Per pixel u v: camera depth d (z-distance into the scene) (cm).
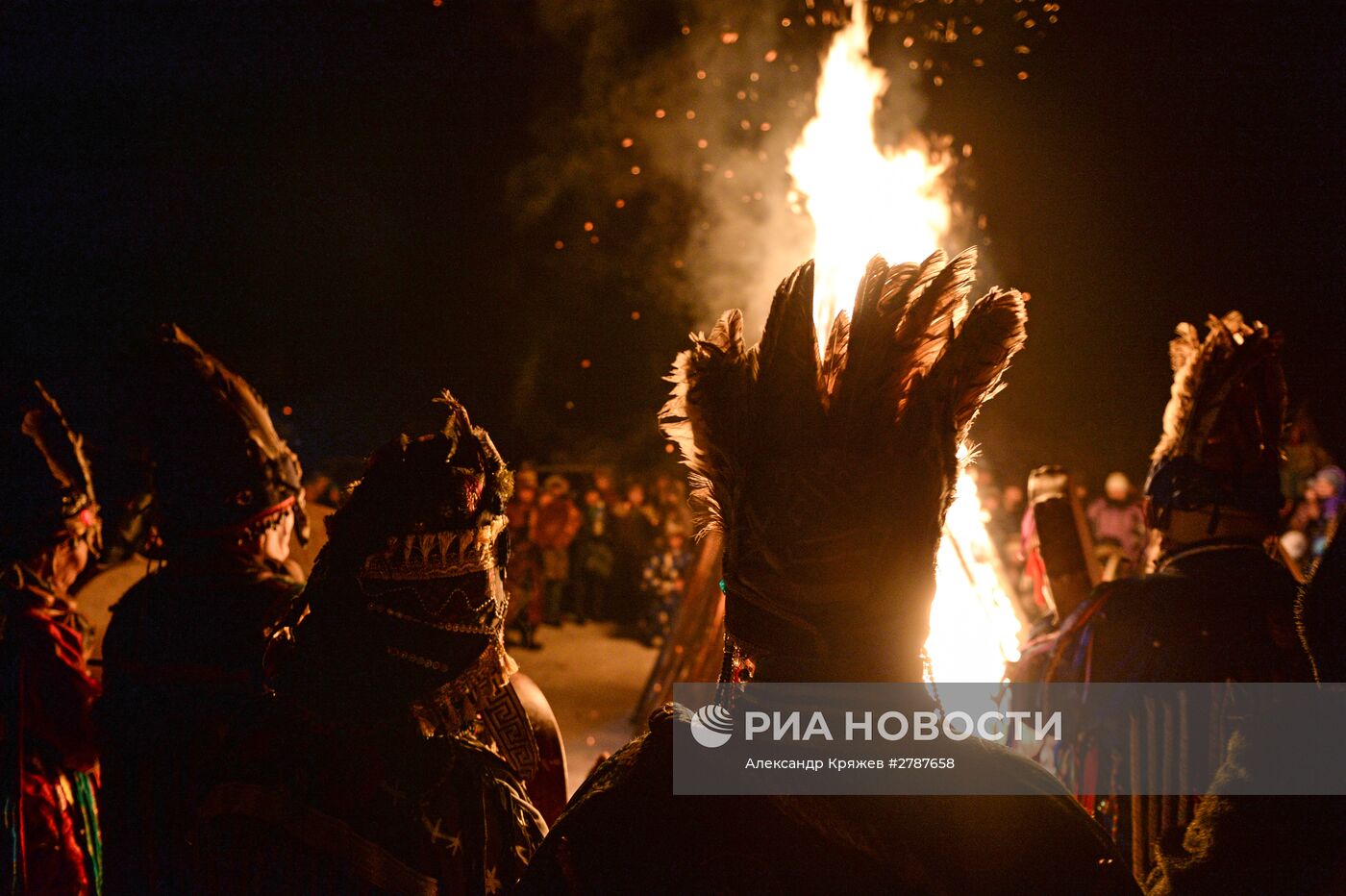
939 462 116
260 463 206
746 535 119
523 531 1161
